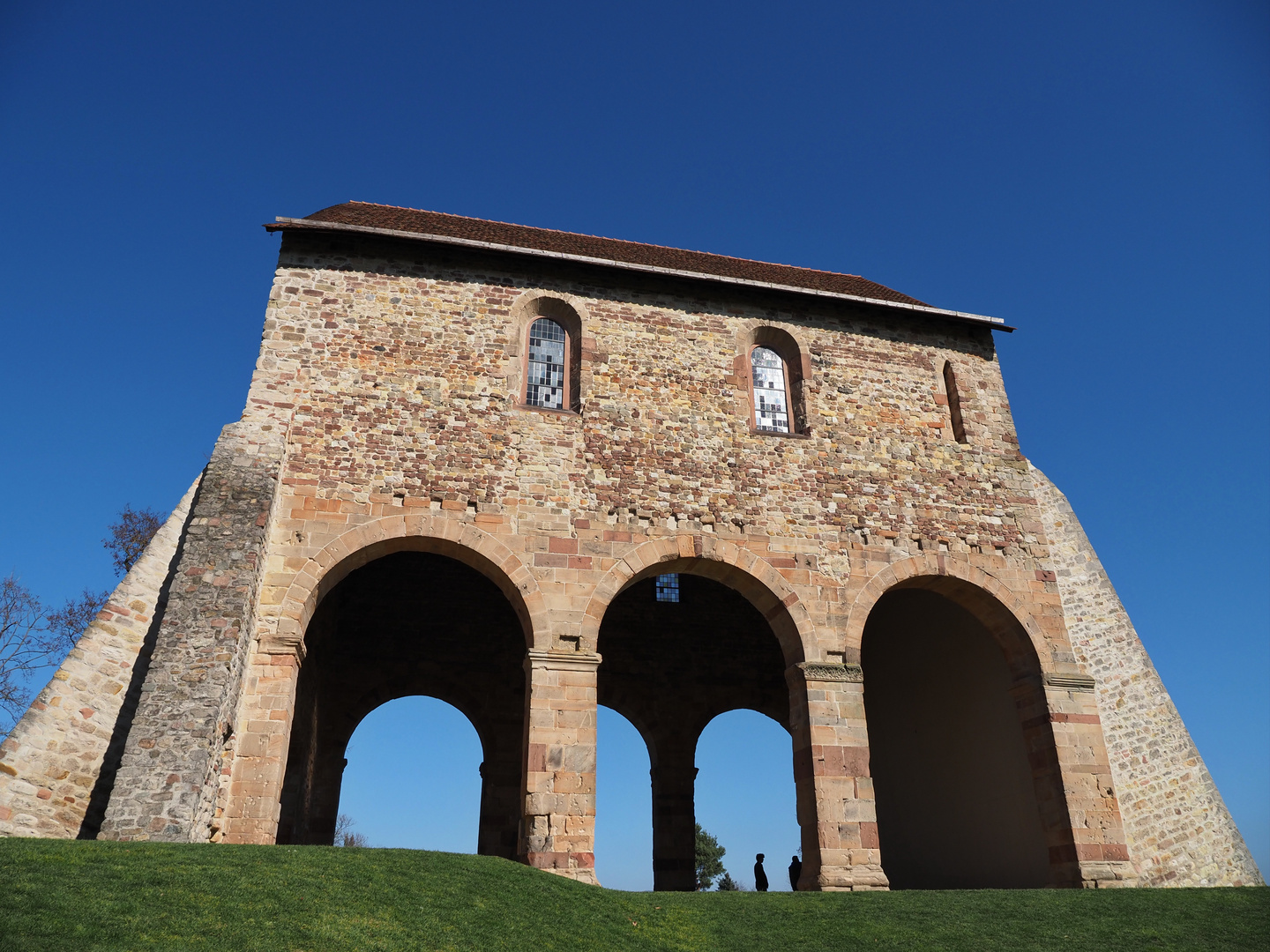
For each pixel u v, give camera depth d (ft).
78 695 35.09
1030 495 51.42
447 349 46.68
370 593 60.18
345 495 42.42
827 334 52.75
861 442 50.21
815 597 45.68
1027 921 32.40
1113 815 44.24
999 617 48.60
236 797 36.01
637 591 65.77
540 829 38.19
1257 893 36.63
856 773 42.29
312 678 51.01
